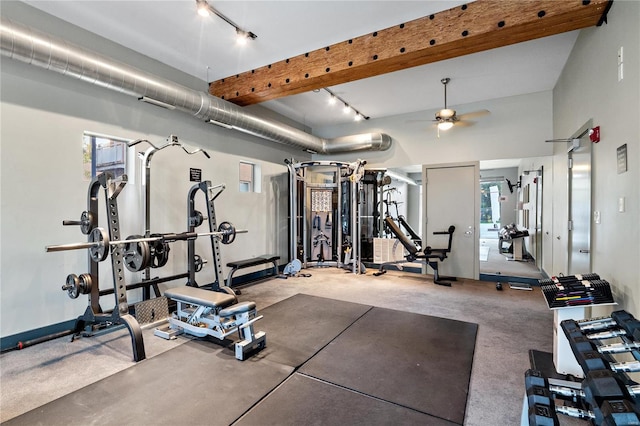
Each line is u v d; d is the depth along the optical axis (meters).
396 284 5.65
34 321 3.23
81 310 3.62
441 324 3.67
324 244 7.35
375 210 7.12
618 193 2.49
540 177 6.48
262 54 4.22
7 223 3.05
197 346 3.10
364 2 3.16
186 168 4.83
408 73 4.79
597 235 3.00
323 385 2.42
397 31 3.56
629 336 1.80
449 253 6.25
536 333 3.42
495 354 2.93
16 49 2.76
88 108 3.66
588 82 3.32
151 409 2.12
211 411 2.10
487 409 2.13
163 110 4.50
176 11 3.31
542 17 2.86
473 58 4.32
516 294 4.99
